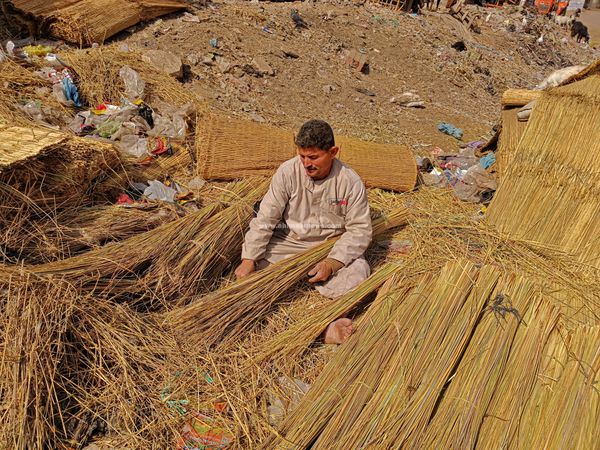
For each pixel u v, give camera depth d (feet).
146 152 14.01
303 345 8.85
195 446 7.36
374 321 8.56
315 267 9.94
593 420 7.02
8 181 9.32
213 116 14.74
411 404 7.20
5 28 20.45
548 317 8.41
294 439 6.98
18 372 7.08
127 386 7.85
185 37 22.93
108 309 8.66
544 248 12.07
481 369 7.66
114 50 19.44
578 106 12.75
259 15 28.45
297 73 24.61
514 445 6.98
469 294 8.73
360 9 39.65
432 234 12.34
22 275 8.13
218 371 8.43
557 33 67.00
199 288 9.98
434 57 34.63
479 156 18.83
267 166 13.88
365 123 21.72
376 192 14.53
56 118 14.46
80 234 10.07
